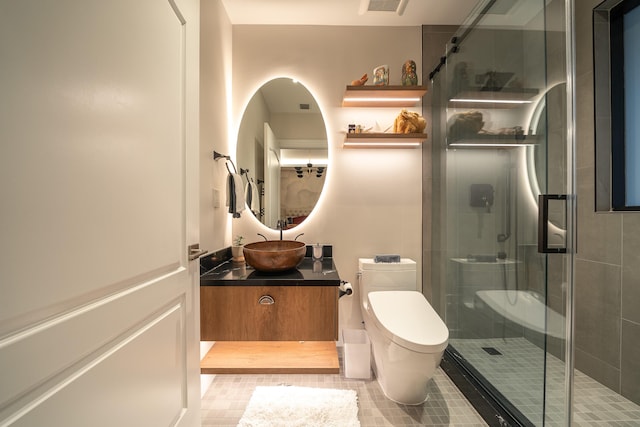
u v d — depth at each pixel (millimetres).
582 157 1729
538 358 1184
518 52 1296
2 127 421
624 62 1574
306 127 2121
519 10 1287
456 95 1844
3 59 421
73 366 552
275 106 2111
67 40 535
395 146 2135
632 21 1537
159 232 854
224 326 1368
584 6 1696
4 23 422
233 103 2088
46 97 493
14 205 440
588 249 1701
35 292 473
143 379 774
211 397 1554
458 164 1836
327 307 1363
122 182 689
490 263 1518
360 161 2137
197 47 1117
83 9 572
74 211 551
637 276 1471
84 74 576
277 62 2100
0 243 420
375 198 2141
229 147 2020
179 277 976
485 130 1554
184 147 1021
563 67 1066
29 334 461
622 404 1474
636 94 1522
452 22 2084
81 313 564
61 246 523
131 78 724
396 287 1899
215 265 1670
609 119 1623
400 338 1358
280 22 2076
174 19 954
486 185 1548
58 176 517
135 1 742
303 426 1316
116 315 661
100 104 619
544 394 1146
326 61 2109
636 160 1523
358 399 1528
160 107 862
